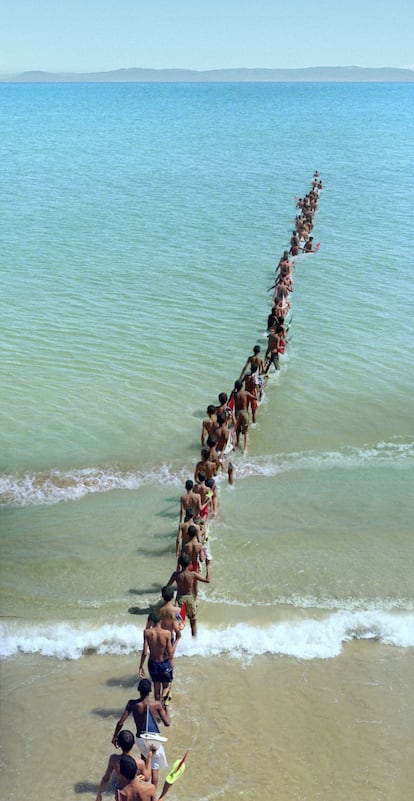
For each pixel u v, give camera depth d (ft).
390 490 52.90
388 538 47.14
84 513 49.60
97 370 71.56
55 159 232.94
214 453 50.55
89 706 33.94
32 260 110.22
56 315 86.22
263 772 30.55
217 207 155.33
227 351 77.10
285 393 68.39
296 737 32.30
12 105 654.53
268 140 296.92
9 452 56.75
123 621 39.42
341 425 62.59
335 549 45.85
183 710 33.58
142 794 26.66
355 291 99.04
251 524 48.44
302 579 42.91
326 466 56.24
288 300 92.53
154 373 71.31
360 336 82.43
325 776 30.42
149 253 116.06
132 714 32.14
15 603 40.78
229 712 33.53
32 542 46.34
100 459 56.18
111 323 84.17
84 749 31.73
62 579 42.88
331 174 204.95
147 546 46.16
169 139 298.76
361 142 292.40
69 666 36.42
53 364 72.64
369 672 36.01
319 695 34.58
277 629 38.75
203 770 30.58
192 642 37.68
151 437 59.57
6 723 32.89
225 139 299.58
